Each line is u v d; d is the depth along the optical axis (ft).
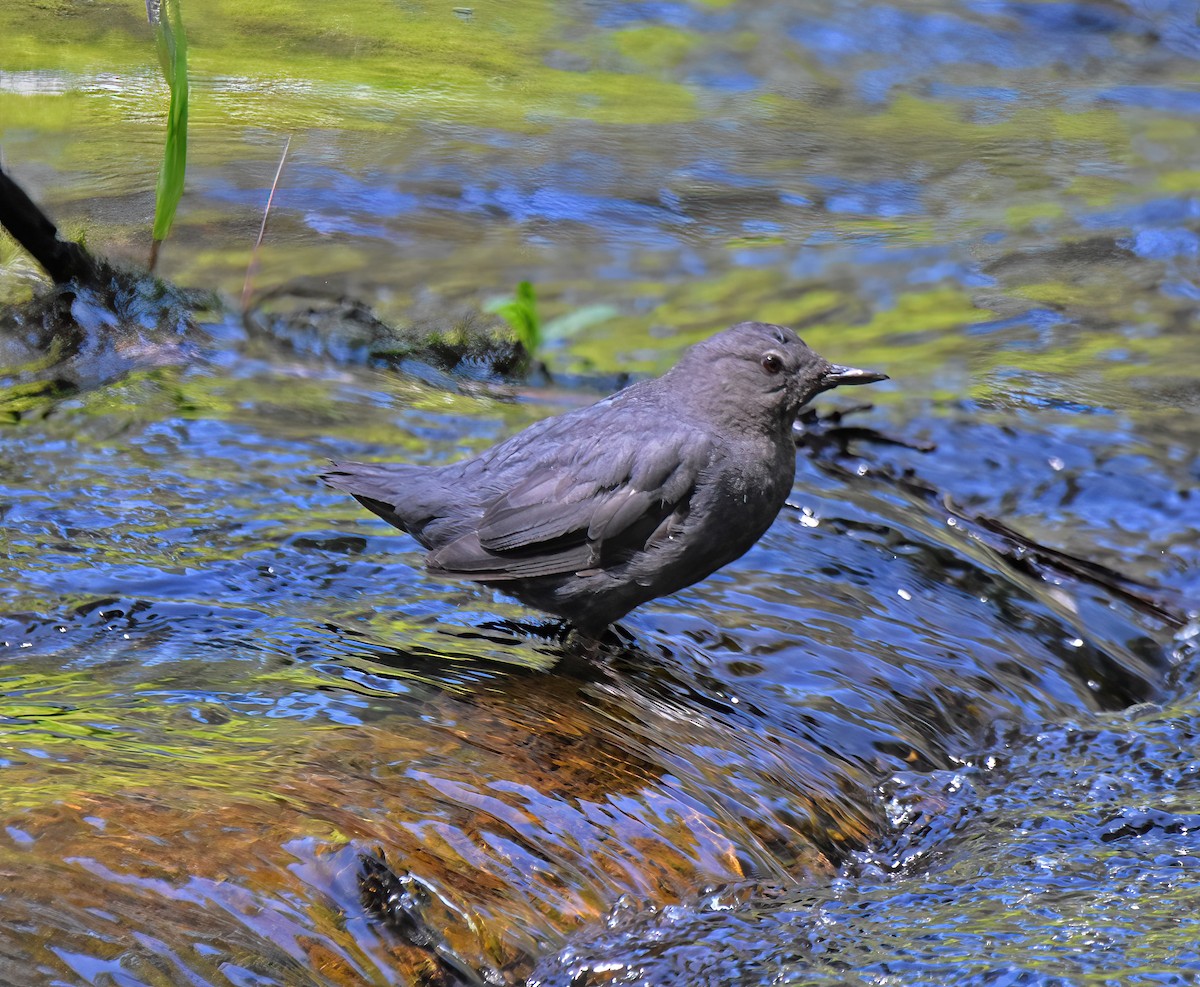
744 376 26.89
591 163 63.98
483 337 44.45
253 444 33.78
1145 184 65.21
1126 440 42.37
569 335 48.29
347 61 70.79
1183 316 52.01
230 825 17.78
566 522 26.16
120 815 17.60
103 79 61.52
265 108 62.64
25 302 39.96
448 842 18.99
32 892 15.89
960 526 35.94
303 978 15.78
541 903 18.76
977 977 19.44
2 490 29.73
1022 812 25.02
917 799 24.67
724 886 20.57
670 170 64.75
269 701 22.03
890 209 62.64
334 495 31.35
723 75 77.71
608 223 58.49
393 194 57.82
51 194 50.60
